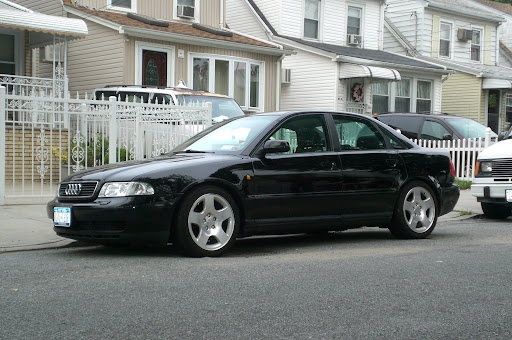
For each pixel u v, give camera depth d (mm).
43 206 10320
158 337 4102
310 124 7684
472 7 32062
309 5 25422
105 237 6469
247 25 25703
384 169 7949
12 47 17188
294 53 21891
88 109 11891
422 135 17594
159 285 5449
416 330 4324
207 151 7375
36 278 5711
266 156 7188
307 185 7336
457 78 29625
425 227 8383
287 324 4406
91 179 6676
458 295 5246
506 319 4605
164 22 19047
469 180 16094
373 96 25141
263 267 6281
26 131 13297
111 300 4957
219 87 20328
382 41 27547
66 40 15523
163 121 11688
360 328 4348
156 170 6570
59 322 4391
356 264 6484
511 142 10781
